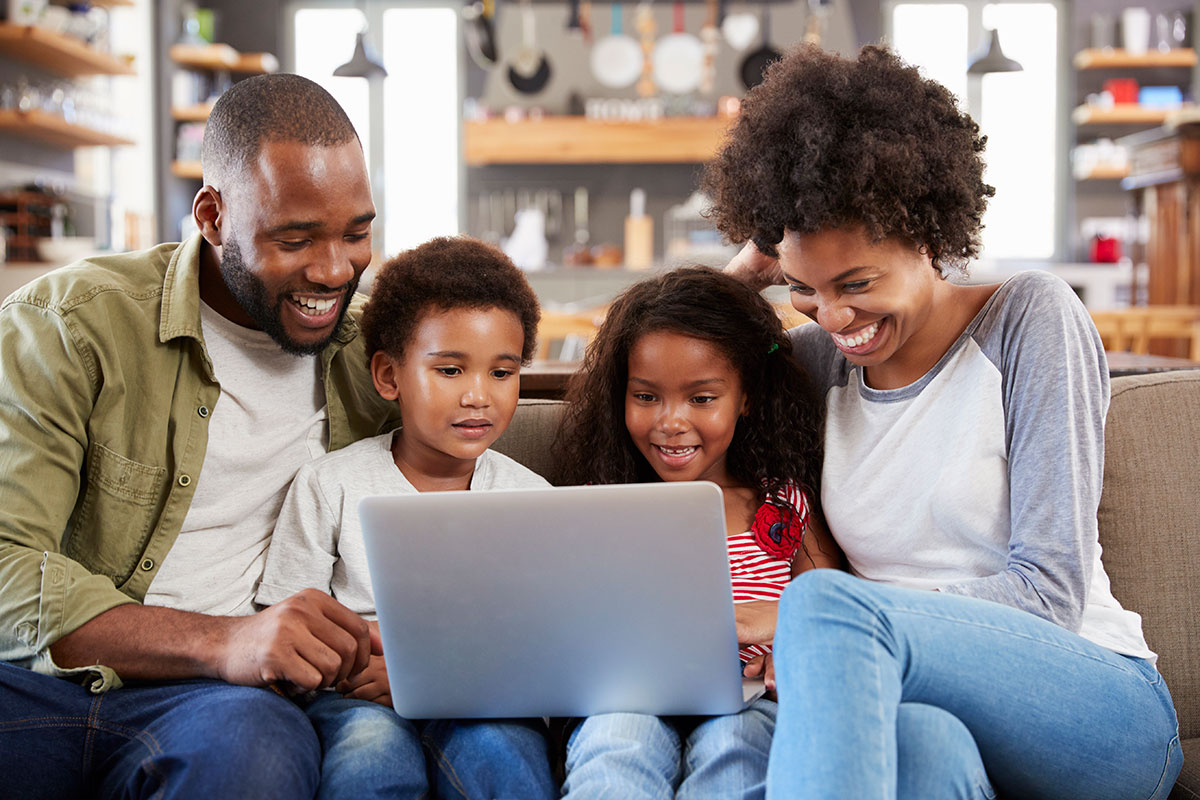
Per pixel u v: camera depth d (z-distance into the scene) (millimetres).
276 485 1341
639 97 6539
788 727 941
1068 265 6078
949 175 1149
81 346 1224
